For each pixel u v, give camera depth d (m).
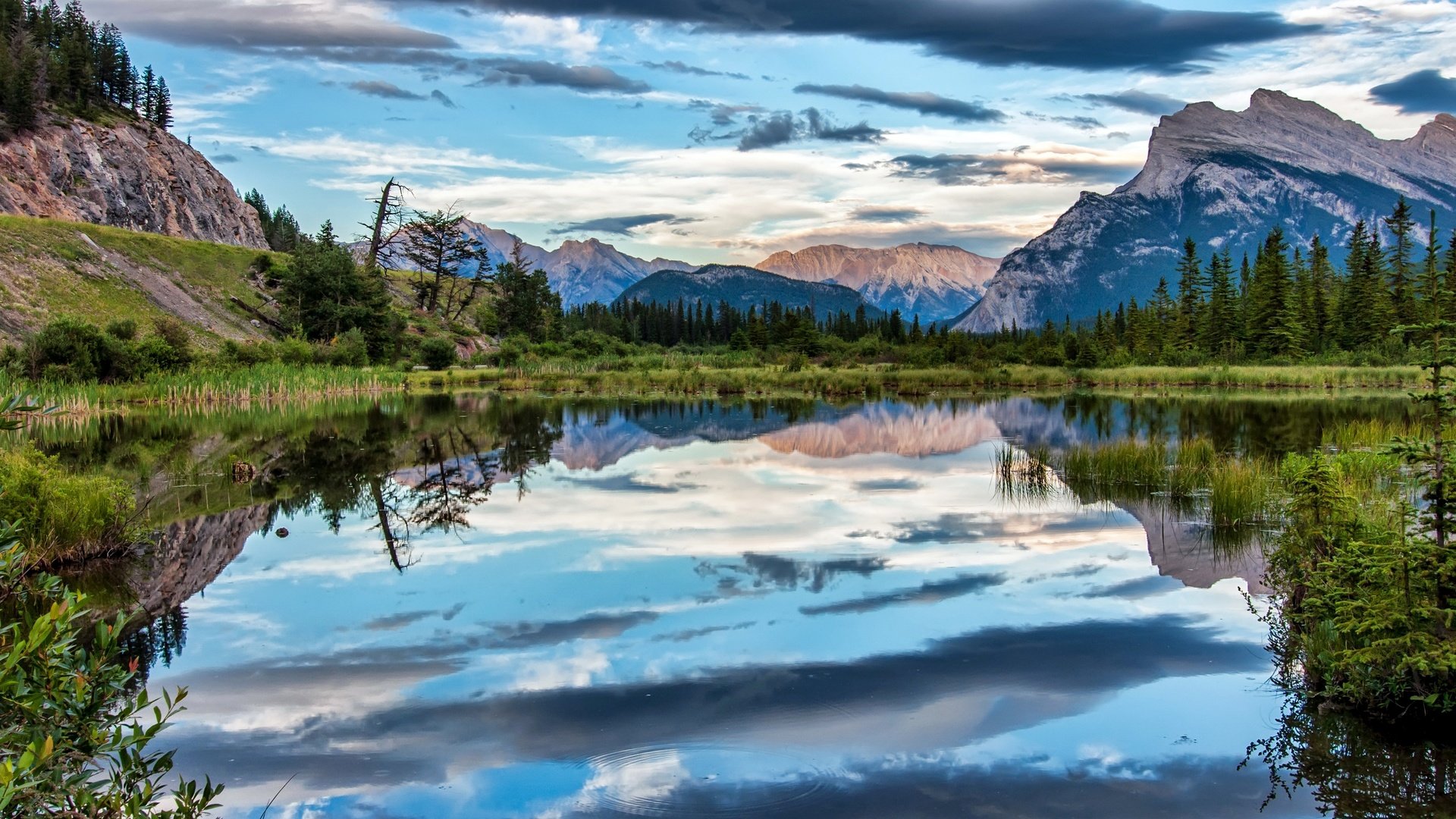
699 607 10.43
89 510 13.02
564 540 14.12
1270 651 8.85
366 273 82.56
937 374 61.12
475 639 9.38
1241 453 22.55
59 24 136.38
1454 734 7.02
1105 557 12.65
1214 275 83.06
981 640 9.20
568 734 7.04
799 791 6.16
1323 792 6.13
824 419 35.94
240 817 5.87
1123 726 7.18
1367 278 76.44
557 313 119.50
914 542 13.70
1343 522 9.34
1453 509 7.40
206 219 133.12
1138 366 74.31
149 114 140.50
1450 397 7.37
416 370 74.56
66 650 4.31
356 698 7.82
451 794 6.14
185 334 55.25
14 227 67.44
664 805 5.96
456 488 19.42
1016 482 19.39
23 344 54.00
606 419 36.22
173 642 9.41
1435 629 7.34
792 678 8.18
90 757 4.18
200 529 15.32
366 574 12.16
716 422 34.69
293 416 37.88
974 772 6.43
